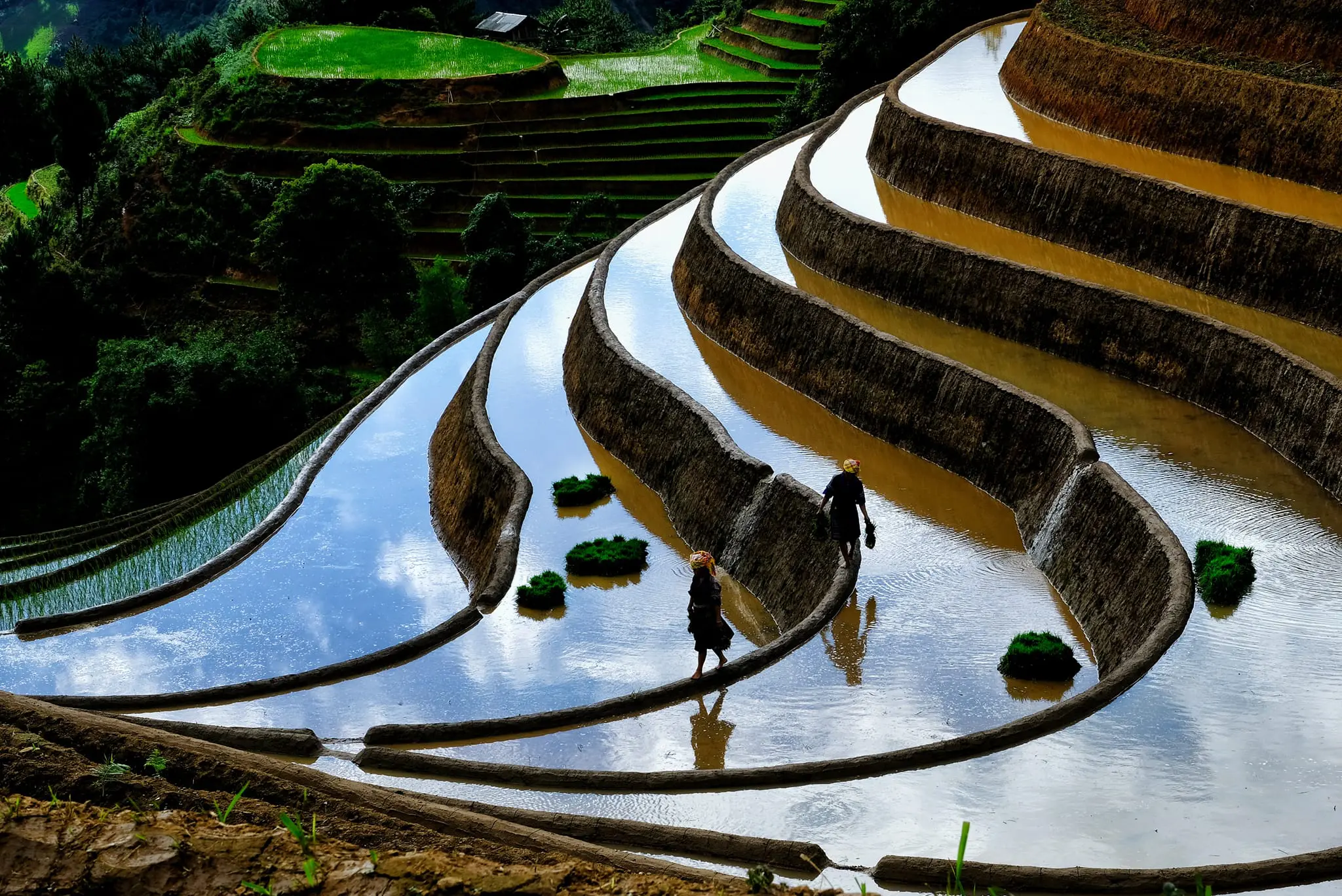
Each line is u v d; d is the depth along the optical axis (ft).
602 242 242.17
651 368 129.80
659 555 110.11
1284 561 81.71
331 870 40.73
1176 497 91.50
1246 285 120.67
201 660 106.42
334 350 240.12
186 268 271.69
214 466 182.80
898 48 240.32
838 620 86.48
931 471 109.91
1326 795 58.54
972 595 89.51
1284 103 139.13
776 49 317.01
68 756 52.11
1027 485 100.99
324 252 231.50
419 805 53.31
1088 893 52.19
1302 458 95.86
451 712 84.28
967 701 75.20
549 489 123.03
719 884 40.65
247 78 301.22
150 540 136.05
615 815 63.21
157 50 407.03
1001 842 57.11
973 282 129.90
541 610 100.12
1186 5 164.04
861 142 184.14
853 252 143.74
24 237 245.45
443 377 161.68
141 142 309.42
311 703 85.97
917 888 54.08
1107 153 152.05
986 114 171.73
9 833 42.86
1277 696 66.85
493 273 227.40
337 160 279.49
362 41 333.42
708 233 150.61
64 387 226.17
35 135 369.71
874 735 71.87
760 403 125.59
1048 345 121.80
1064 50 170.81
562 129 287.48
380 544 126.93
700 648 80.53
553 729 75.66
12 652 109.50
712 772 65.26
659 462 121.08
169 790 50.55
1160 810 58.34
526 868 40.81
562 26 408.05
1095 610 84.38
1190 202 126.82
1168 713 66.08
